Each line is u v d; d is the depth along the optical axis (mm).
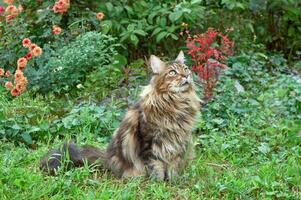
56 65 9195
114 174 6617
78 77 9273
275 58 11148
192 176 6629
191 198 6176
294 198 6254
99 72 9156
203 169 6906
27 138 7570
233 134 7781
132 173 6477
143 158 6395
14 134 7605
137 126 6414
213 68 8648
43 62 9484
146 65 9844
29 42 9086
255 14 11859
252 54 10727
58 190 6145
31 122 8039
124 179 6512
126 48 10430
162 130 6301
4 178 6223
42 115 8234
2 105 8469
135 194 6180
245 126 8039
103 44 9648
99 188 6273
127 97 8680
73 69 9281
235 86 9102
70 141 6973
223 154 7383
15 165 6758
